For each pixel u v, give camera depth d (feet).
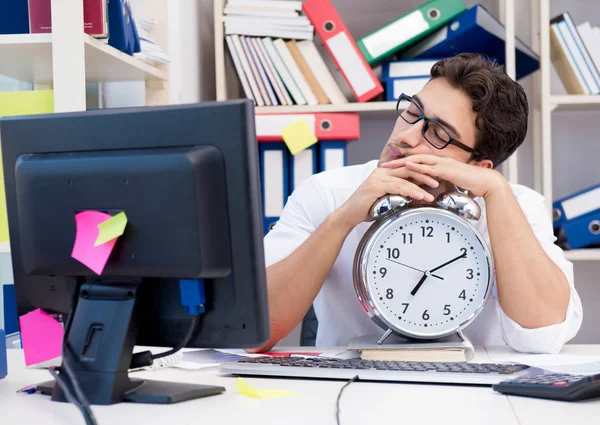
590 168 8.80
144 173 2.91
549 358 3.92
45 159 3.14
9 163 3.29
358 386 3.25
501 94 4.62
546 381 3.03
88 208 3.05
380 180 4.34
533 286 4.26
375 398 3.00
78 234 3.05
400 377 3.32
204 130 2.88
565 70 8.02
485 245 4.07
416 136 4.59
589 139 8.80
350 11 9.03
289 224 5.29
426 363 3.59
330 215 4.68
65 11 5.37
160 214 2.90
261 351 4.40
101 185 3.00
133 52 6.25
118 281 3.13
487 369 3.37
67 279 3.25
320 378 3.46
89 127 3.08
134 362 3.12
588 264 8.81
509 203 4.41
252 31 7.80
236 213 2.89
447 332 4.04
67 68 5.38
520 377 3.23
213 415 2.75
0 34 5.62
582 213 7.71
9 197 3.32
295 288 4.58
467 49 7.80
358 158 9.05
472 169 4.41
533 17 8.42
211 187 2.87
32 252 3.23
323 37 7.74
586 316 8.81
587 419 2.61
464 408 2.81
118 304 3.08
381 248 4.08
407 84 7.79
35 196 3.16
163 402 2.94
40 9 5.49
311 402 2.94
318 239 4.63
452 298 4.07
